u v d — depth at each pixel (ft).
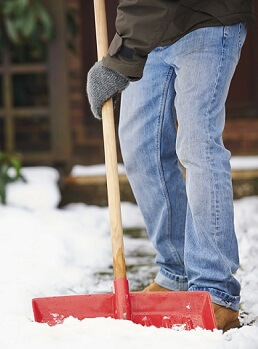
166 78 10.76
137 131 11.04
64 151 22.38
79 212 19.24
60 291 12.73
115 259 10.12
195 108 10.18
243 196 21.27
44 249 14.99
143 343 9.05
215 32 10.12
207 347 8.99
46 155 22.38
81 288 12.94
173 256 11.43
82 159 25.58
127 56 9.82
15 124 26.94
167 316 10.05
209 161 10.21
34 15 21.15
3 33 22.13
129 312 9.94
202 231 10.36
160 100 10.87
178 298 10.16
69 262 14.64
